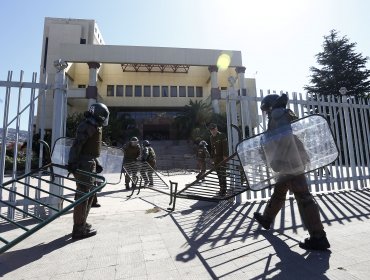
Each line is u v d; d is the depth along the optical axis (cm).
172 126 3294
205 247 263
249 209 428
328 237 277
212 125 588
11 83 410
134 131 3030
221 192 471
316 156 274
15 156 402
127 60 3000
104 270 216
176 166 2167
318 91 3039
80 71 3198
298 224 329
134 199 582
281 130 269
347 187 577
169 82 3578
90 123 312
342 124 564
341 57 3033
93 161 323
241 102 517
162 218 391
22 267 224
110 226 349
